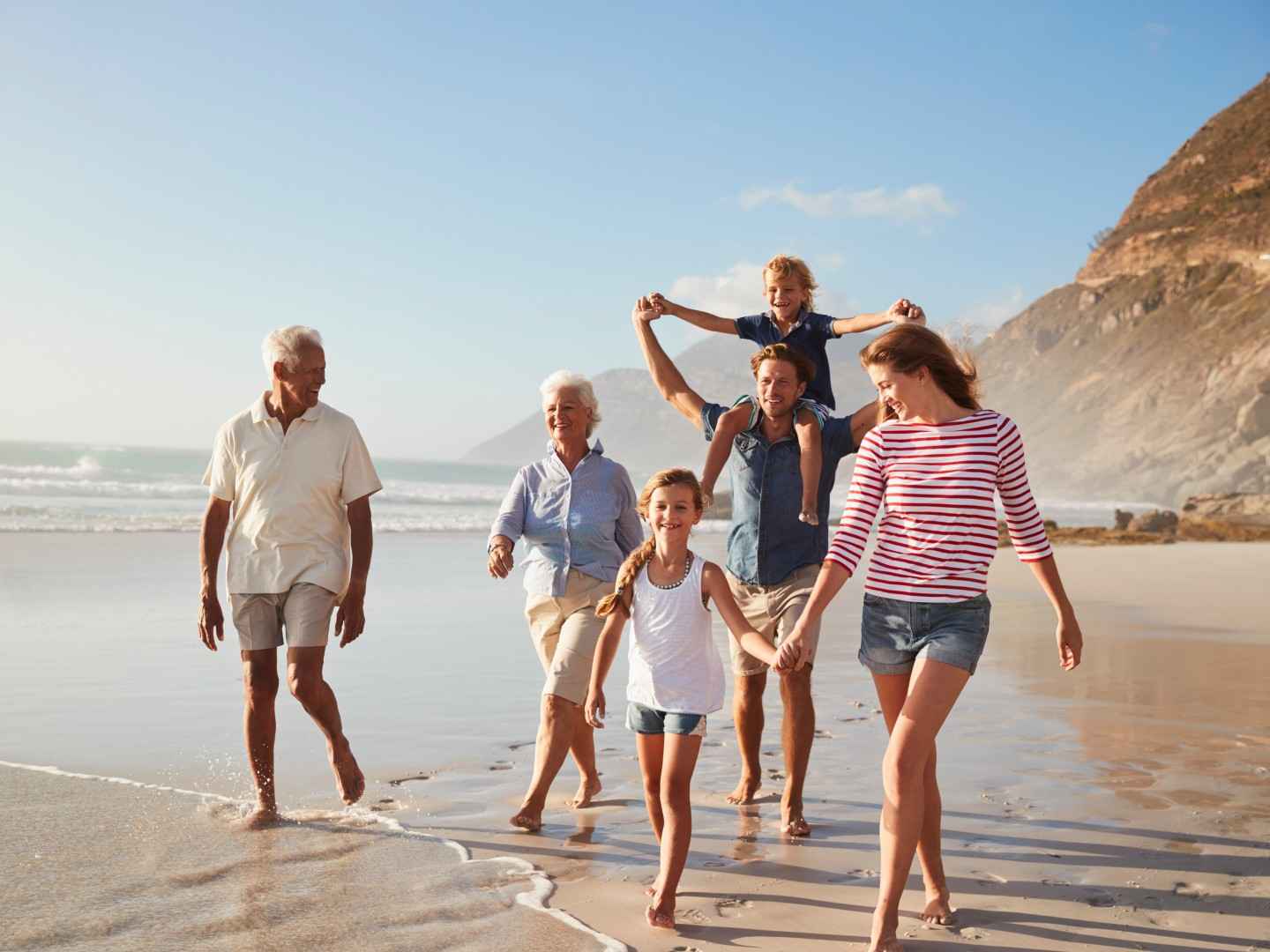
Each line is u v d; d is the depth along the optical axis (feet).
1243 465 347.15
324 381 14.58
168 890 11.21
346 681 23.40
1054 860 12.53
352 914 10.65
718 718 20.48
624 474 15.80
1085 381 534.37
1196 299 525.75
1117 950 10.05
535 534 15.53
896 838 10.16
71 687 22.04
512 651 27.48
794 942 10.26
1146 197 637.30
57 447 227.61
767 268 16.80
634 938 10.29
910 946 10.15
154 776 15.83
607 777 16.33
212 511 14.71
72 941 9.84
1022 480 11.25
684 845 11.03
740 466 15.60
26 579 40.73
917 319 14.39
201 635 14.65
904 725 10.50
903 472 11.25
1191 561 62.59
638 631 12.29
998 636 30.94
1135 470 417.49
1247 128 605.31
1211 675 24.77
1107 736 18.76
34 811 13.91
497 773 16.38
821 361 16.60
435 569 50.08
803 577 15.03
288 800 14.83
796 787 13.76
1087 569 55.93
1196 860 12.49
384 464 329.93
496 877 11.86
